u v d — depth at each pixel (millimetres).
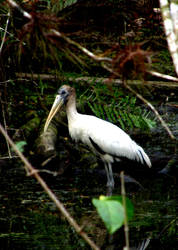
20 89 13602
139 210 9078
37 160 12008
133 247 7277
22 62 12797
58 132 13625
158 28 11797
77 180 11156
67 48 4188
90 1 7336
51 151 12047
